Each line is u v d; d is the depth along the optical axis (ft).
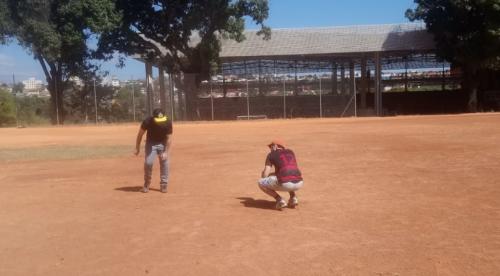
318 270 19.56
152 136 35.01
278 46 151.23
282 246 22.57
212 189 36.04
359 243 22.66
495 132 70.69
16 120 141.18
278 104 154.40
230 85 158.51
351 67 153.58
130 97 150.41
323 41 150.51
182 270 19.99
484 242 22.24
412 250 21.49
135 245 23.36
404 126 88.28
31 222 28.12
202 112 155.63
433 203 29.63
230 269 19.93
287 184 28.84
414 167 42.50
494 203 29.12
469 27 124.47
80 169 48.49
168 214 28.99
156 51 141.59
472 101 133.90
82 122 143.74
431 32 132.46
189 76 143.02
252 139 73.15
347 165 44.93
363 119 118.93
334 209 29.04
